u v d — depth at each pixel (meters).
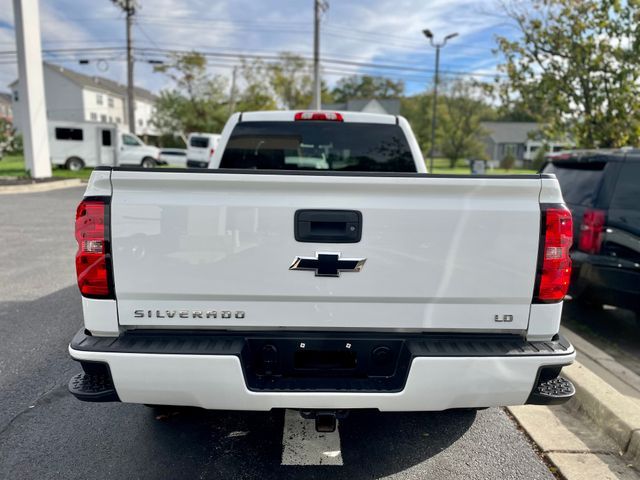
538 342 2.39
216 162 4.30
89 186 2.24
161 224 2.24
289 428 3.16
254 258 2.27
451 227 2.28
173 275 2.27
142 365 2.22
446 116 54.53
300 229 2.26
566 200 5.07
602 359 4.11
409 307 2.34
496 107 14.44
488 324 2.36
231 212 2.25
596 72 8.74
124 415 3.30
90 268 2.26
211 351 2.23
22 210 12.55
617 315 5.64
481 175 2.26
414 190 2.26
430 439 3.07
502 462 2.84
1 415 3.26
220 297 2.31
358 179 2.23
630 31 8.13
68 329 4.77
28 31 18.47
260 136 4.34
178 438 3.04
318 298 2.31
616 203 4.54
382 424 3.23
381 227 2.27
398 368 2.37
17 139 25.97
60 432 3.08
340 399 2.27
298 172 2.23
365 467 2.78
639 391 3.58
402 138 4.33
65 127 25.11
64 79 56.75
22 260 7.57
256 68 45.59
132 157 26.83
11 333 4.66
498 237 2.29
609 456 2.90
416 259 2.29
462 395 2.29
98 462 2.78
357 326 2.36
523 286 2.32
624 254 4.47
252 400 2.27
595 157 4.79
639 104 8.19
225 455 2.87
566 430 3.18
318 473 2.72
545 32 8.88
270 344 2.36
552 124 9.61
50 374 3.85
